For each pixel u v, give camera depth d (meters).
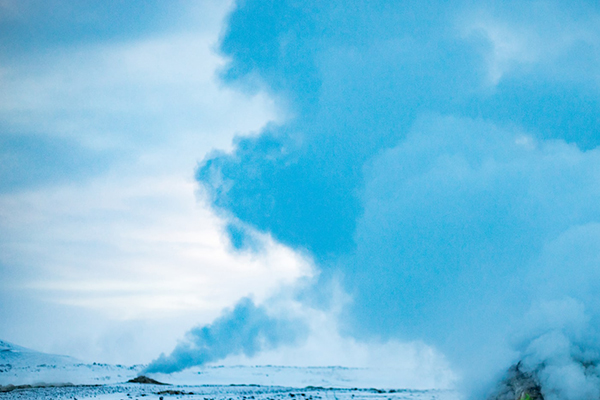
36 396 62.88
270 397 65.94
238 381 112.31
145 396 63.66
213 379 113.12
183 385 90.38
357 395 71.00
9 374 95.31
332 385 113.19
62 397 61.34
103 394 65.88
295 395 69.25
